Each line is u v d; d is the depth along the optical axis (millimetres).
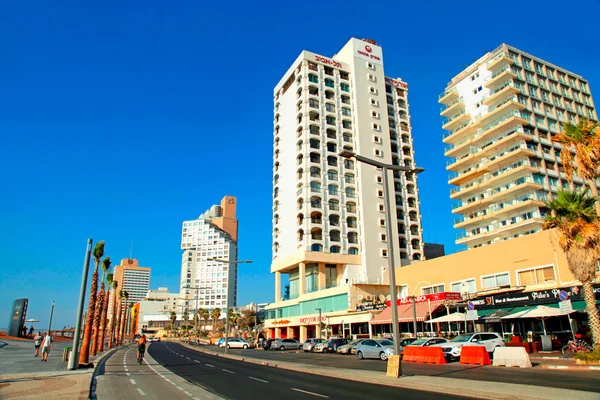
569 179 28875
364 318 62094
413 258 88562
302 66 90312
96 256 32094
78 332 25453
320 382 19562
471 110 81062
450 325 48156
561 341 36094
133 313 197375
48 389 16531
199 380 20812
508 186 70500
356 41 96750
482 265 51375
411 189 93625
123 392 16609
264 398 14836
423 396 14398
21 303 79438
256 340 81000
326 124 88375
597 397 12617
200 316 162875
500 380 17766
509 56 77312
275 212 92562
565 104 81312
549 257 43562
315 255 79188
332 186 84875
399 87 101438
